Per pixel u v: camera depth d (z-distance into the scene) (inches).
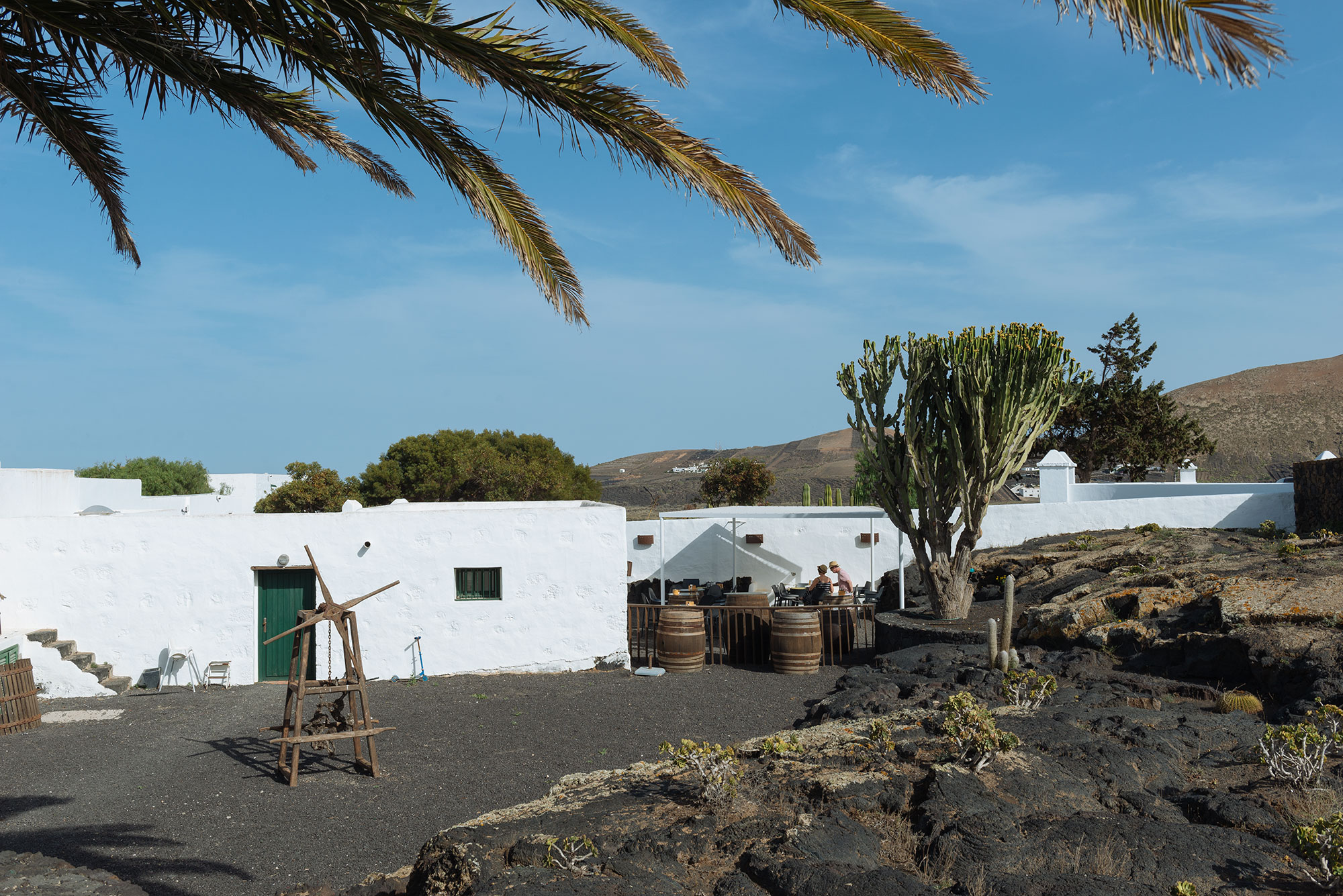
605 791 255.1
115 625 608.4
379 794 351.6
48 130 253.1
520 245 236.4
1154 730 288.0
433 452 1769.2
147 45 186.2
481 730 453.1
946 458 624.7
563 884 173.0
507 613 623.5
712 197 204.8
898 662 496.4
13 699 469.4
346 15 176.6
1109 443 1459.2
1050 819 209.0
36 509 713.0
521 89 188.9
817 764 260.1
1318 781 236.1
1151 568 573.6
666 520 902.4
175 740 446.6
